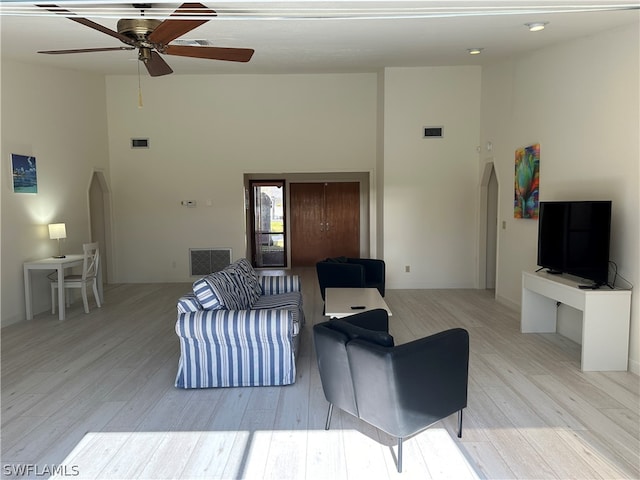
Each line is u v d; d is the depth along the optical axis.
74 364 3.97
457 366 2.59
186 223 7.77
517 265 5.68
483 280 7.18
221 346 3.40
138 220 7.77
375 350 2.36
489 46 5.20
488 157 6.60
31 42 4.84
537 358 4.00
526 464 2.41
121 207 7.75
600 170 3.98
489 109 6.54
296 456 2.52
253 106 7.59
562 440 2.64
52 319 5.49
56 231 5.79
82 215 6.82
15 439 2.72
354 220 9.90
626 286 3.70
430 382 2.45
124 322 5.34
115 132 7.63
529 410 3.02
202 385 3.43
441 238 7.16
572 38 4.36
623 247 3.72
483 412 3.00
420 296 6.64
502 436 2.70
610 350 3.67
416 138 7.01
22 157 5.49
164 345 4.49
